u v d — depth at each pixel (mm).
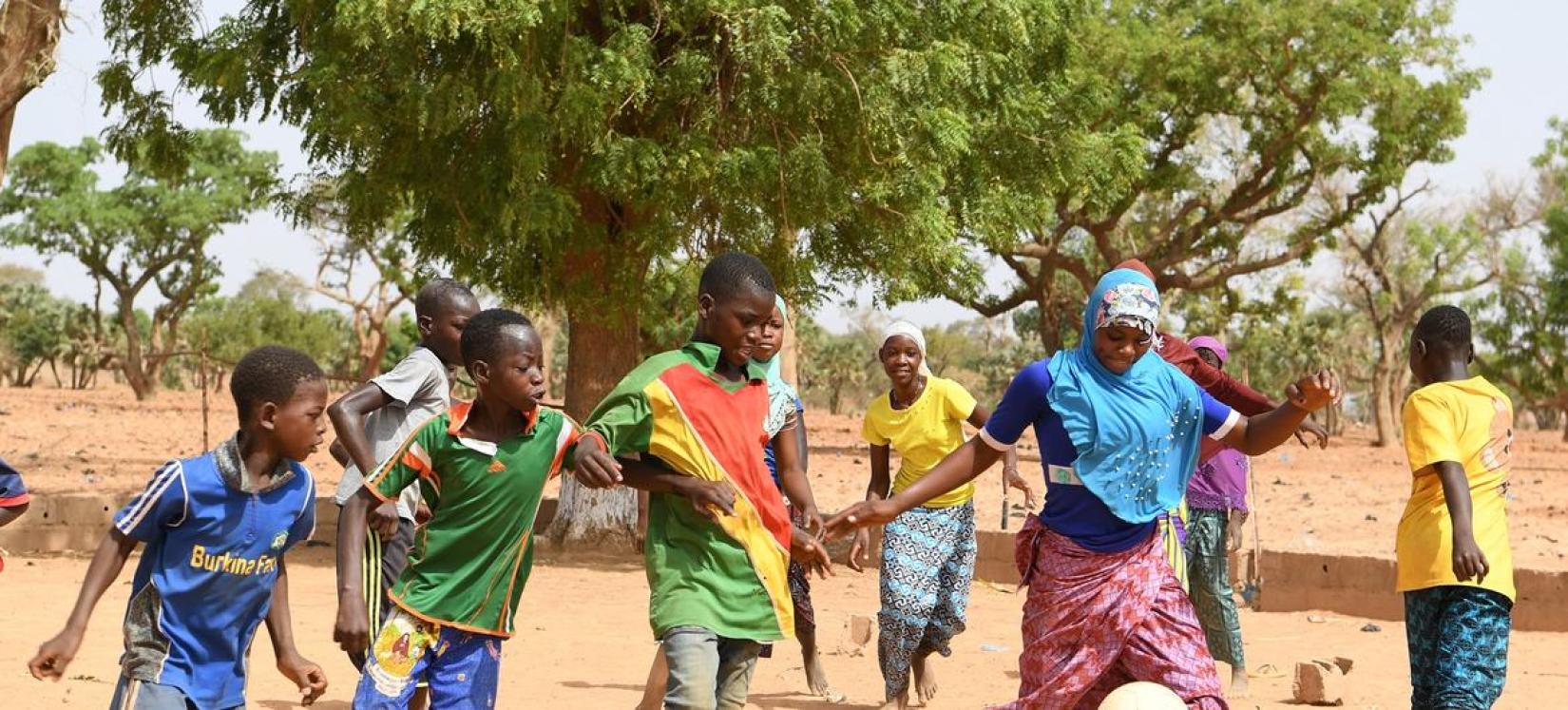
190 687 4461
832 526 5121
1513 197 49531
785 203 14359
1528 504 24016
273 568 4637
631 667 9312
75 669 8594
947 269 17469
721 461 5195
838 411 96125
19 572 13664
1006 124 16266
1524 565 13367
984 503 21438
